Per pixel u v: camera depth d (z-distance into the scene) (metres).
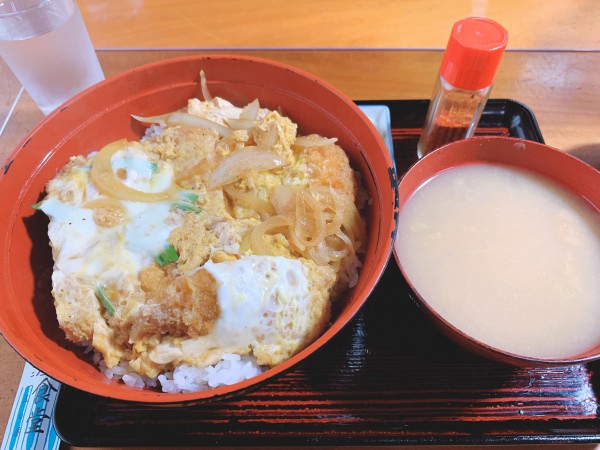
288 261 0.20
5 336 0.18
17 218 0.22
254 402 0.20
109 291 0.20
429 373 0.20
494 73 0.23
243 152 0.24
